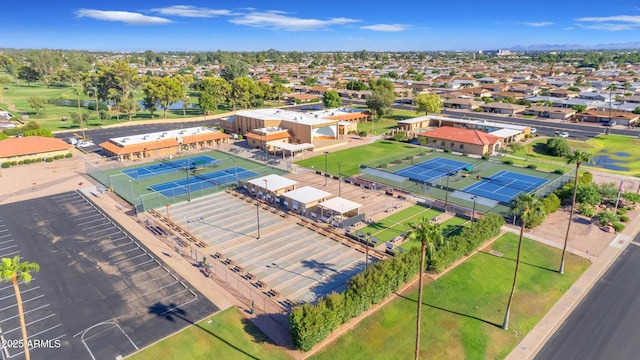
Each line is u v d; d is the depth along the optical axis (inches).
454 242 1862.7
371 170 3230.8
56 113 5954.7
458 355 1331.2
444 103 6653.5
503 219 2204.7
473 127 4739.2
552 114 5664.4
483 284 1722.4
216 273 1817.2
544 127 5088.6
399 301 1609.3
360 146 4261.8
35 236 2167.8
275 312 1549.0
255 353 1336.1
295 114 4842.5
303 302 1610.5
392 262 1649.9
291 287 1717.5
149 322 1488.7
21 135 4192.9
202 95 5723.4
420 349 1354.6
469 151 3973.9
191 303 1600.6
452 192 2797.7
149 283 1738.4
